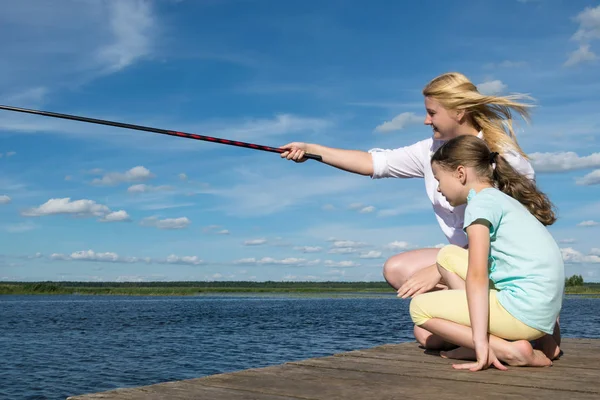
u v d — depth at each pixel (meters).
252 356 13.70
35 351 14.99
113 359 13.31
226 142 4.15
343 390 2.58
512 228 3.10
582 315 29.50
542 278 3.05
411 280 3.64
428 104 3.55
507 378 2.86
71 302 61.81
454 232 3.84
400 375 2.95
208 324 24.36
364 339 17.38
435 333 3.34
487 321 3.05
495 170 3.28
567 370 3.09
